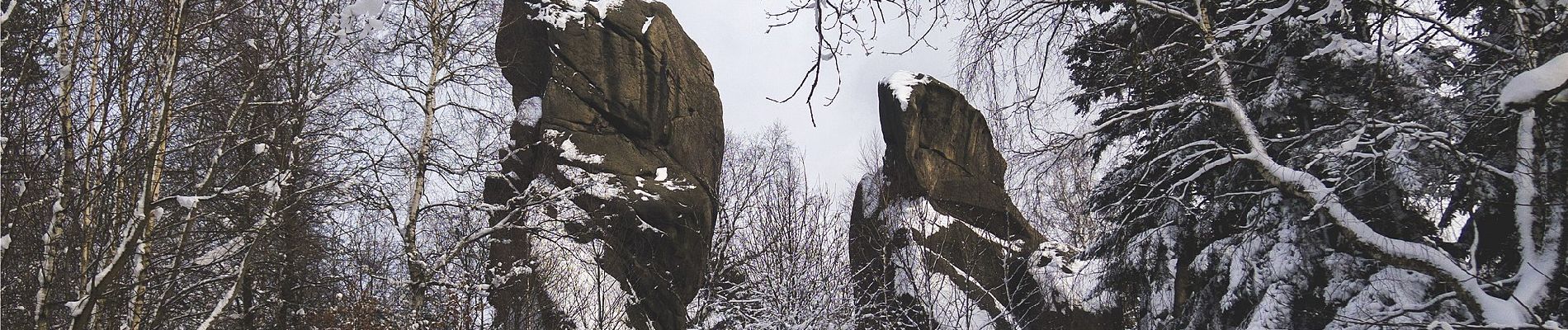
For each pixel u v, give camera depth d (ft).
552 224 56.75
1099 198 50.14
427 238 53.83
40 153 32.14
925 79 76.74
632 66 67.72
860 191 77.77
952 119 75.56
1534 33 27.86
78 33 31.27
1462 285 27.48
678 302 62.44
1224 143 33.40
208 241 35.91
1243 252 47.75
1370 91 30.09
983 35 26.58
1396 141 31.53
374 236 51.16
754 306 64.85
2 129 28.84
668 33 72.38
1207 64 30.50
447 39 44.91
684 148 70.49
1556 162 26.89
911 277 61.67
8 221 29.63
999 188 75.66
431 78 49.73
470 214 54.80
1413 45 30.14
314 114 40.45
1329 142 39.32
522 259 54.49
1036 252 70.74
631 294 59.52
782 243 65.57
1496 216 34.71
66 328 32.50
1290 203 46.01
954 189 74.08
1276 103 40.65
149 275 36.58
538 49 67.62
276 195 34.22
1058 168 30.63
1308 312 43.01
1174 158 43.32
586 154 63.16
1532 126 26.99
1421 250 28.35
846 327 61.31
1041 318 66.69
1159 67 31.17
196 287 36.88
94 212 30.96
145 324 37.55
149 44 31.45
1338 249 45.42
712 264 69.15
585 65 66.03
